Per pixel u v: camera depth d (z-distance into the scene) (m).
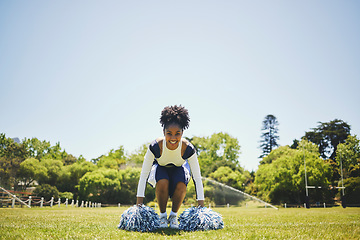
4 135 51.66
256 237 3.15
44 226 4.01
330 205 36.47
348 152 45.03
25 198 25.81
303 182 35.59
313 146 49.06
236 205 39.34
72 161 54.59
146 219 4.09
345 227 4.18
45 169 39.69
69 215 7.03
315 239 3.01
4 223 4.33
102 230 3.72
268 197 40.03
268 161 46.75
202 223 4.10
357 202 36.09
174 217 4.48
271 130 70.62
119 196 38.91
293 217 7.44
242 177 42.75
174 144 4.46
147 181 4.73
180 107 4.57
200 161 51.09
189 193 34.12
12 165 38.69
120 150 52.94
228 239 3.01
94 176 37.31
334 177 44.66
